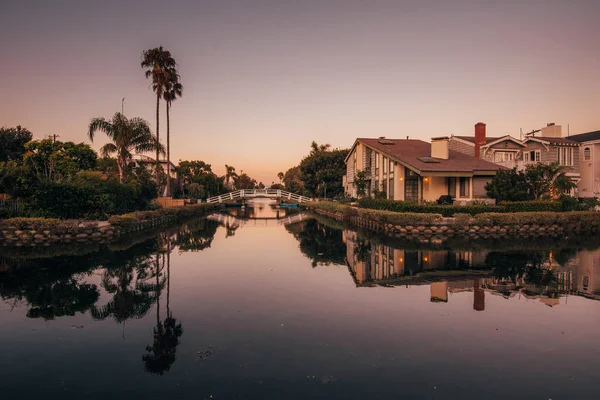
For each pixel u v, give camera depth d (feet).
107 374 17.70
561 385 16.66
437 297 30.07
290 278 37.04
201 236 73.56
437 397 15.67
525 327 23.41
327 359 19.12
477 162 96.78
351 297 30.17
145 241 64.90
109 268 41.65
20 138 118.83
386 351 20.01
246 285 34.19
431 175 86.02
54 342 21.36
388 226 76.95
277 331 22.82
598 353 19.80
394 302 28.73
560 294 30.78
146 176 115.75
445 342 21.15
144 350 20.27
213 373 17.75
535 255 49.37
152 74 119.65
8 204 72.74
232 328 23.36
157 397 15.75
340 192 193.57
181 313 26.25
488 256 48.85
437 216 70.95
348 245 60.85
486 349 20.29
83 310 26.96
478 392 16.08
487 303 28.43
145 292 31.73
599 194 108.68
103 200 77.71
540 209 78.69
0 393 16.12
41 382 17.02
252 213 157.58
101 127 98.12
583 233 72.54
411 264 43.83
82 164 107.45
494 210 78.13
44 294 31.07
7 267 41.78
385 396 15.74
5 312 26.50
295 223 105.91
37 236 59.62
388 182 106.11
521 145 114.42
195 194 195.83
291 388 16.42
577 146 112.57
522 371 17.89
